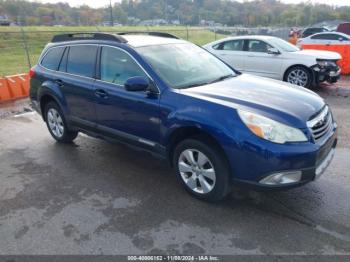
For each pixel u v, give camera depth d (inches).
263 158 123.6
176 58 173.5
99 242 123.3
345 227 127.0
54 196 156.6
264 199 146.9
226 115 130.6
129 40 176.9
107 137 182.9
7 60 740.0
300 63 357.4
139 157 197.9
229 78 174.2
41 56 224.8
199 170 144.1
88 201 151.0
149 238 124.6
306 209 138.7
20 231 131.3
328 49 480.7
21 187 166.2
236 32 1141.1
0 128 263.0
